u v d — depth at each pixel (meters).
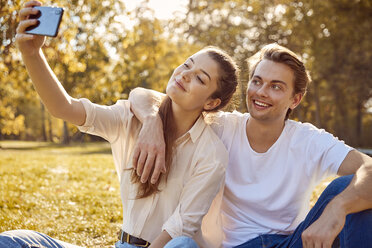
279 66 2.60
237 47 23.56
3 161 9.75
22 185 6.06
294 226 2.67
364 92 25.45
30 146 26.17
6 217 4.21
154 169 2.30
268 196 2.62
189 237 2.18
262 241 2.54
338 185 2.34
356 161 2.47
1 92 23.17
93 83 17.17
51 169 8.10
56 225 4.16
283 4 22.88
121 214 4.57
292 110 2.76
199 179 2.40
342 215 2.14
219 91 2.49
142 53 16.36
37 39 2.04
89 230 4.07
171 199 2.46
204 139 2.50
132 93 2.71
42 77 2.13
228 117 2.81
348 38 23.67
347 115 30.16
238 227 2.66
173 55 19.89
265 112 2.59
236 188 2.68
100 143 32.66
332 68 24.42
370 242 2.24
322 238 2.11
